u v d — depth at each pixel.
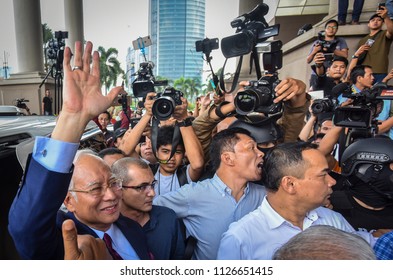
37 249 1.01
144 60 2.79
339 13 4.85
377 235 1.76
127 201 1.72
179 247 1.84
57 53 4.54
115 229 1.51
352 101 2.28
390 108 3.89
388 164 1.79
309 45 5.44
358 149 1.89
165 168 2.30
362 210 1.92
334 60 3.63
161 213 1.83
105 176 1.33
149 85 2.50
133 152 2.40
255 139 1.93
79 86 1.06
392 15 3.91
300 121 2.02
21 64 9.78
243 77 6.11
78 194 1.29
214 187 1.91
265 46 1.85
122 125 3.59
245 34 1.86
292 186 1.52
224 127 2.69
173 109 1.91
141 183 1.69
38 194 0.98
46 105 7.09
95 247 1.07
